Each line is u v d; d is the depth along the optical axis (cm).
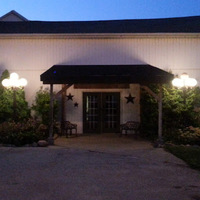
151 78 1245
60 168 863
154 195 633
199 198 618
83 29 1691
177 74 1555
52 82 1256
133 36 1551
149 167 884
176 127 1392
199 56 1556
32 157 1006
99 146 1241
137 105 1602
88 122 1639
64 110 1573
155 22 1844
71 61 1577
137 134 1562
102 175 790
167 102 1419
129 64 1557
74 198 613
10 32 1602
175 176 786
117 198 613
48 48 1581
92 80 1253
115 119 1634
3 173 805
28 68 1580
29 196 624
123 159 991
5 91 1501
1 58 1580
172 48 1560
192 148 1163
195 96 1452
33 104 1559
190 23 1756
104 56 1571
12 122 1381
